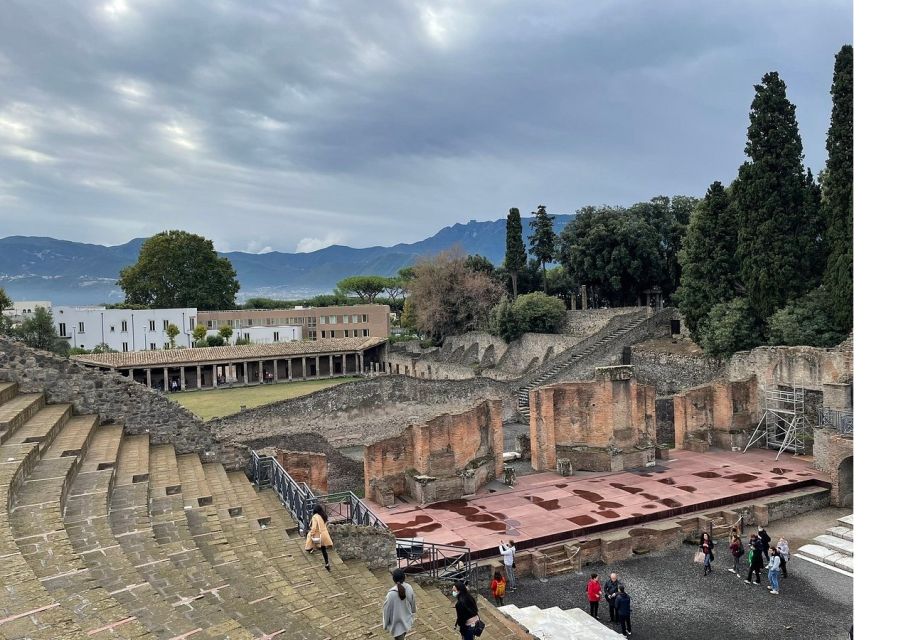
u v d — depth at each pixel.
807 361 44.72
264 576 16.88
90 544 15.28
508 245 103.25
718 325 56.72
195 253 132.75
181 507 20.45
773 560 26.44
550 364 71.25
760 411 48.09
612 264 83.88
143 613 12.41
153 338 116.06
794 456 44.00
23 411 22.59
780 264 53.09
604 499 35.81
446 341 101.50
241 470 28.78
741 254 56.75
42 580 12.49
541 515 33.41
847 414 39.28
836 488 37.09
